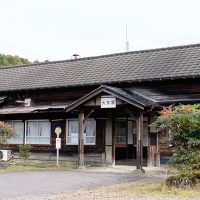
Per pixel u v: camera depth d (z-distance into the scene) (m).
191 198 10.15
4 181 13.85
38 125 22.70
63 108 20.91
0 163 18.75
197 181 11.76
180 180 11.95
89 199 10.12
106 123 20.25
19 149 22.25
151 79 18.80
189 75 17.86
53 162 21.59
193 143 11.59
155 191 11.37
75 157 21.12
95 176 15.51
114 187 12.38
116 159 21.45
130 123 21.50
